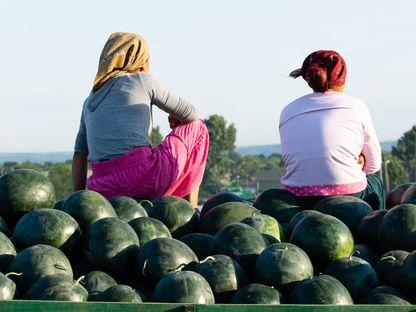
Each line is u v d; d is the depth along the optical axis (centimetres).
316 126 1382
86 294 921
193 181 1562
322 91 1423
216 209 1208
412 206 1102
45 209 1068
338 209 1200
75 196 1115
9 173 1191
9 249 1019
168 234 1114
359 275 990
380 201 1435
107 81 1527
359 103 1410
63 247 1040
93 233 1038
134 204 1172
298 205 1315
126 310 848
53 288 909
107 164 1491
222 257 998
